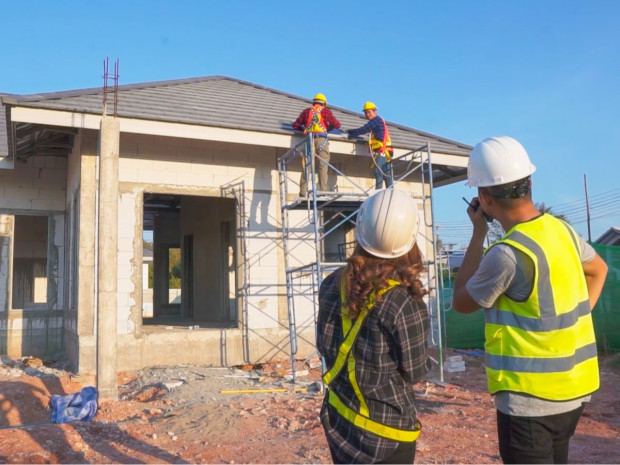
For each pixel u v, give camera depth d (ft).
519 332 7.63
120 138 34.50
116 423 22.35
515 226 7.93
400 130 42.70
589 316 7.95
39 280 56.75
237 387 29.01
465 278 8.43
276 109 39.91
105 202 25.31
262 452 18.12
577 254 8.04
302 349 37.88
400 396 7.30
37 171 41.19
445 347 43.50
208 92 40.93
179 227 65.62
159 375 31.55
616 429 21.26
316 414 22.85
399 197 7.51
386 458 7.14
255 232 37.40
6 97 29.09
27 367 35.04
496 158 8.05
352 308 7.21
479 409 24.61
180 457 18.17
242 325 36.45
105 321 25.09
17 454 17.24
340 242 44.29
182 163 35.91
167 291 66.18
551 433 7.59
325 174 34.86
